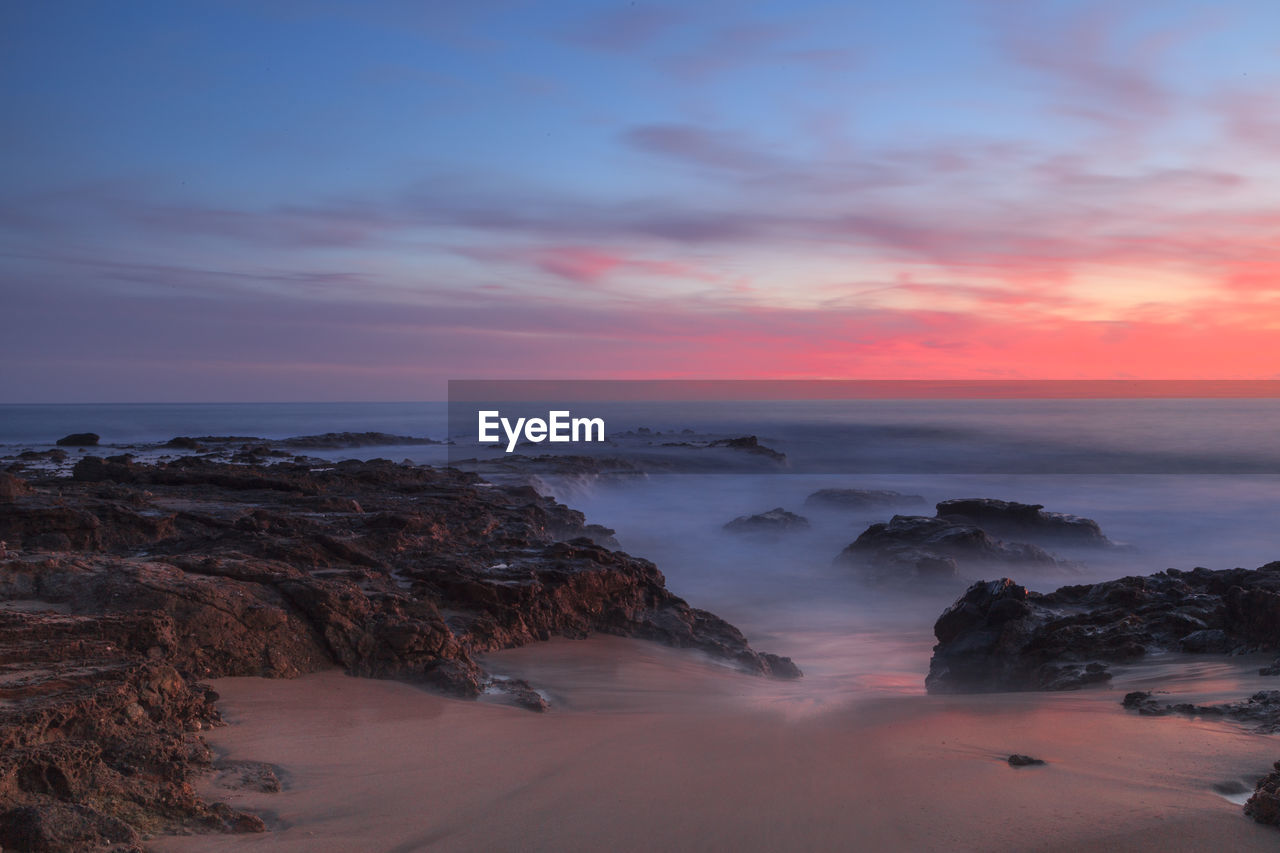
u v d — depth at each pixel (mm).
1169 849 5695
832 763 7711
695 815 6453
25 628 8336
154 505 19469
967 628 15312
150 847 5617
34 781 5910
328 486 27438
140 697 7527
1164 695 10328
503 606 14492
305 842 5859
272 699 9508
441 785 7062
